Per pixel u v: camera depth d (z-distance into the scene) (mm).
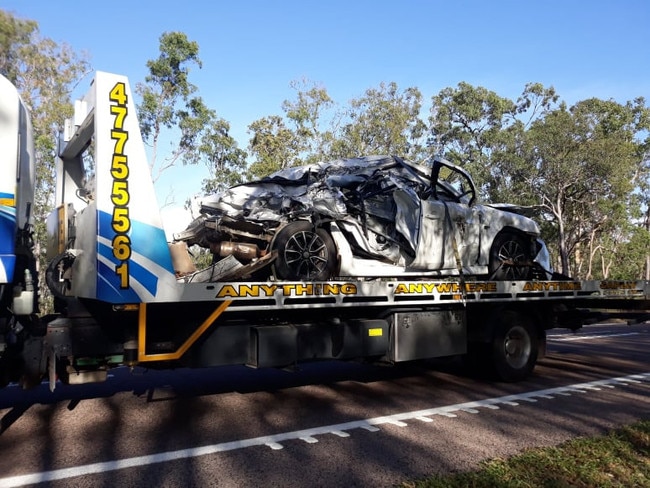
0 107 5066
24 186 5539
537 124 32438
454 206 8602
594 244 43000
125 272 5395
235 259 6734
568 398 7367
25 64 18812
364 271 7824
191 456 4938
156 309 5762
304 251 7352
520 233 9391
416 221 8133
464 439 5469
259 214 7555
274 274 7164
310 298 6543
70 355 5527
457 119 35812
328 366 9750
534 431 5762
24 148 5535
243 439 5438
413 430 5789
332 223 7750
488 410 6668
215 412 6457
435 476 4363
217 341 6172
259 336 6270
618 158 30531
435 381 8469
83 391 7508
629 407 6863
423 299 7508
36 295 5590
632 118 35938
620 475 4391
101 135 5367
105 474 4500
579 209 34094
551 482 4172
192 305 5934
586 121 30766
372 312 7395
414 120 31000
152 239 5543
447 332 7855
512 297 8445
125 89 5500
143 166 5535
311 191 8086
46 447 5156
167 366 6039
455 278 8422
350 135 28812
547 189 32438
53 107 18797
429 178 9000
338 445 5270
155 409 6570
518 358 8602
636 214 36562
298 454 5008
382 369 9453
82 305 5680
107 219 5340
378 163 8859
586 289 9414
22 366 5332
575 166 30531
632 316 10000
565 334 16344
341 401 7078
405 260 8234
